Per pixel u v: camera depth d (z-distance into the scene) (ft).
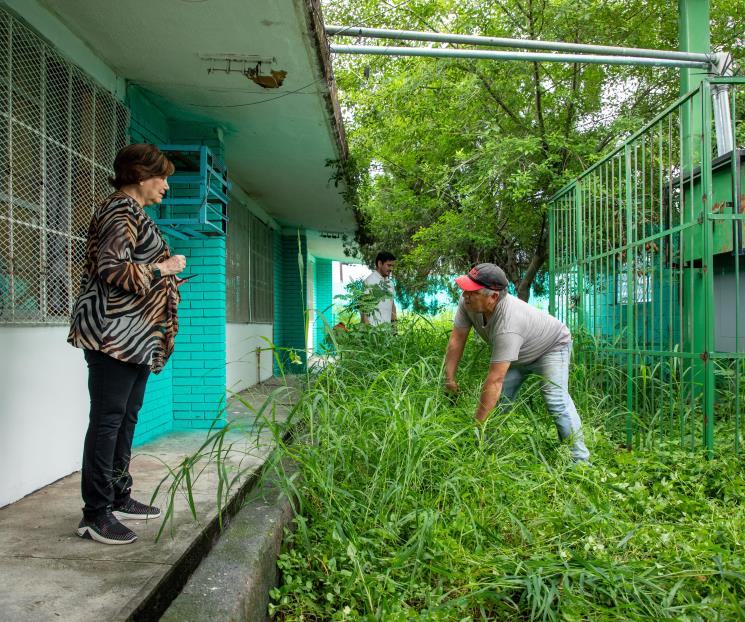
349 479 9.90
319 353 12.59
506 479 9.71
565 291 21.11
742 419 15.02
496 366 12.34
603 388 18.03
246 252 27.30
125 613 6.22
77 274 11.96
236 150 20.84
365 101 29.94
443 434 10.33
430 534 8.21
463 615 7.68
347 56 32.22
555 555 8.48
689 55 20.63
